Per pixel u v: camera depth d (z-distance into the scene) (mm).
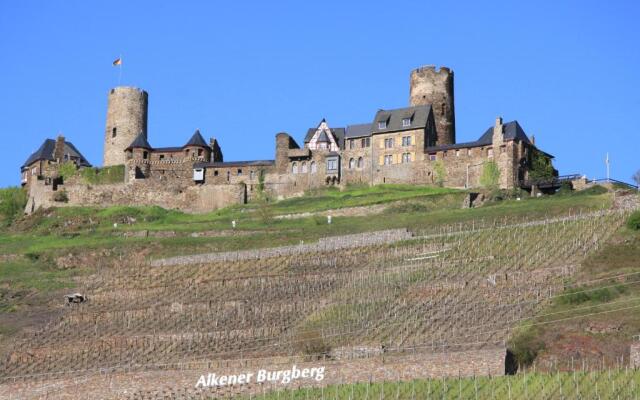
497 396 109625
